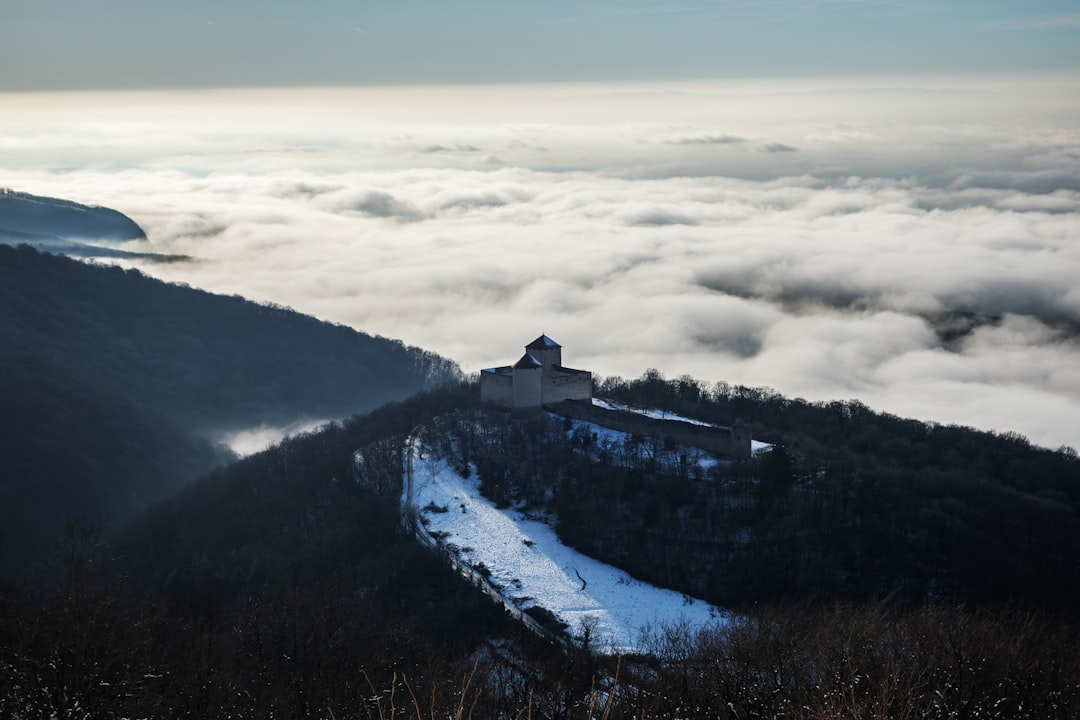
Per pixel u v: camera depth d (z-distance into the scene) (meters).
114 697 53.75
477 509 134.12
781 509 126.44
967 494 132.50
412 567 114.69
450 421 164.38
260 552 125.50
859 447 167.62
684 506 128.75
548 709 54.72
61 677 52.78
